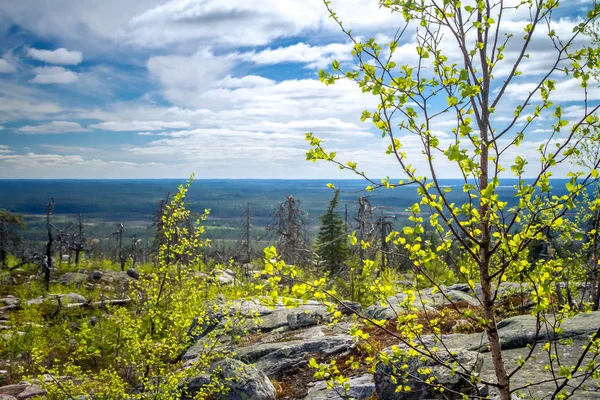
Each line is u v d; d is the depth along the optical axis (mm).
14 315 21328
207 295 10203
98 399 8531
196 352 11828
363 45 3197
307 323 12672
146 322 8914
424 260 3283
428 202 3211
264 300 3424
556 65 3221
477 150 3086
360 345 9398
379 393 6426
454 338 8422
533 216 3078
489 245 3568
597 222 3178
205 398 8586
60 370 13312
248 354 10664
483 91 3416
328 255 29734
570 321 7844
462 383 5691
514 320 8672
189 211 9383
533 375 6285
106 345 13180
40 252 34969
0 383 13867
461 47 3445
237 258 35531
